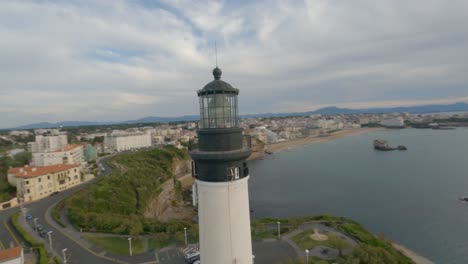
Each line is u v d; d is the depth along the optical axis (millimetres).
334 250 36438
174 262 33719
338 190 88375
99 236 40531
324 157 163750
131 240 39562
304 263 31078
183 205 85812
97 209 54594
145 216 62031
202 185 9680
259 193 89750
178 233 40250
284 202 78875
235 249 9586
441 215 62812
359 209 69562
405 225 58500
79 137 190000
